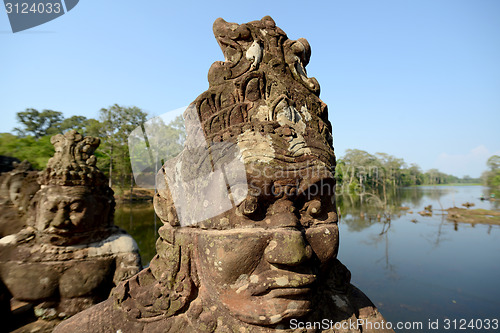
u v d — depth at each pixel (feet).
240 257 5.91
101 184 14.61
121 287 7.15
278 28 8.42
